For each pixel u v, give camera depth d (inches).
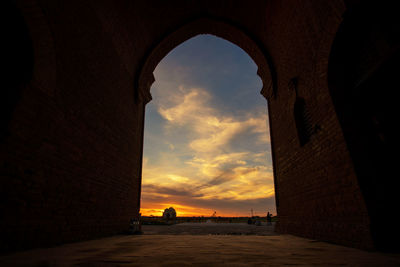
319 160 210.5
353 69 180.5
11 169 125.8
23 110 135.5
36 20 146.0
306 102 245.8
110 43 268.1
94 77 227.9
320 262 100.6
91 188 216.2
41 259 104.4
